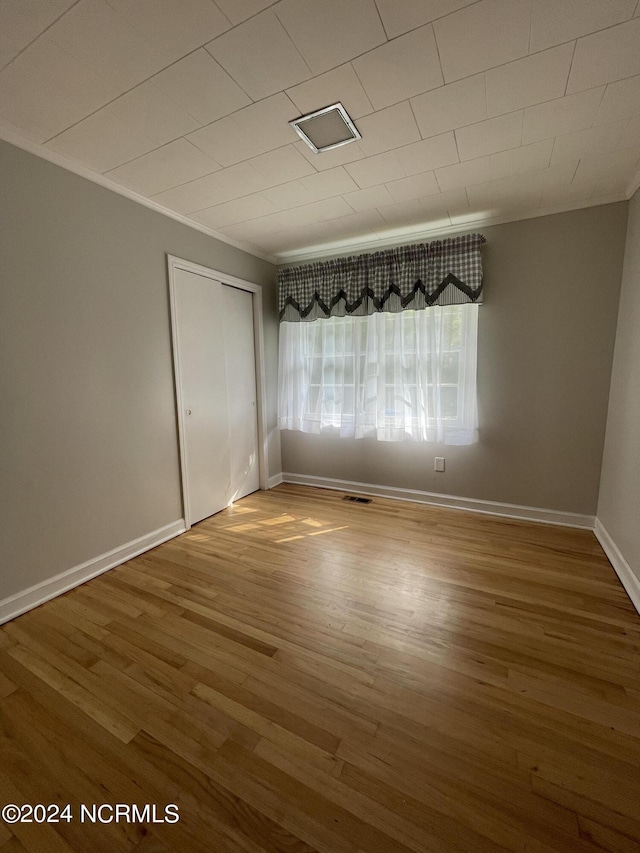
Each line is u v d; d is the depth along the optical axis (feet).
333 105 5.18
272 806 3.33
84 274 6.82
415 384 10.15
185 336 9.11
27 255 5.97
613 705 4.26
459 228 9.53
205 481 9.98
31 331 6.08
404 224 9.46
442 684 4.59
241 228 9.61
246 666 4.93
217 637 5.49
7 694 4.55
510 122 5.57
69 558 6.79
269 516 10.15
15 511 5.98
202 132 5.73
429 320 9.79
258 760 3.72
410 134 5.84
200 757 3.76
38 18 3.84
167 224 8.50
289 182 7.26
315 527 9.38
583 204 8.22
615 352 8.21
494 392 9.59
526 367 9.19
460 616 5.85
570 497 9.12
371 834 3.11
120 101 5.03
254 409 12.05
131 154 6.29
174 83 4.72
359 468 11.91
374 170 6.86
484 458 9.97
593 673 4.72
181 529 9.20
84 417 6.95
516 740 3.87
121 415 7.65
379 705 4.31
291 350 12.00
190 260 9.15
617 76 4.66
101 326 7.16
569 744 3.82
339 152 6.30
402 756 3.73
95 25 3.90
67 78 4.61
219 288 10.14
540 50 4.29
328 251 11.39
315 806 3.32
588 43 4.19
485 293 9.42
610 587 6.58
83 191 6.73
